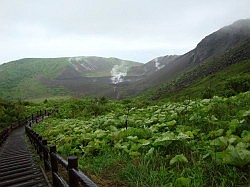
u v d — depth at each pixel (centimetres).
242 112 870
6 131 2550
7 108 4428
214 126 856
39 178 871
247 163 486
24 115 4741
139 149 772
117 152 820
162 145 727
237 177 481
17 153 1524
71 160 457
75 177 438
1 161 1300
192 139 766
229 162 495
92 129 1391
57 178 645
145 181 546
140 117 1381
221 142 594
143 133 920
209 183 491
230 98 1245
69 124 1970
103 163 738
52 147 702
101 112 2853
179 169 577
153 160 640
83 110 3012
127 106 3158
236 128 756
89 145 934
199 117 1008
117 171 650
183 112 1243
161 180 527
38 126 2941
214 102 1282
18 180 875
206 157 601
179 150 682
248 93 1280
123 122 1313
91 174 671
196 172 528
